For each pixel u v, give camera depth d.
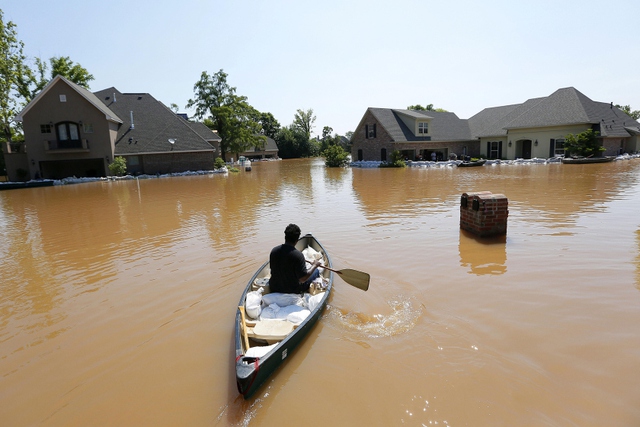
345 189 20.00
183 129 37.94
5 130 38.62
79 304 6.31
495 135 38.72
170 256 8.70
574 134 33.25
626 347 4.36
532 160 33.53
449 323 5.06
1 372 4.52
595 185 17.41
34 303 6.45
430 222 10.85
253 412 3.70
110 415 3.76
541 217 10.84
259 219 12.49
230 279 7.08
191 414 3.73
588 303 5.43
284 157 82.69
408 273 6.86
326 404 3.74
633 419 3.36
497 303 5.55
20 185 27.06
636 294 5.66
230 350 4.80
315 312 4.89
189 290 6.65
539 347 4.43
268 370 3.96
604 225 9.66
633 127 37.81
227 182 26.91
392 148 38.41
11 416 3.80
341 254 8.11
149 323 5.54
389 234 9.66
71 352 4.89
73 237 11.07
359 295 6.05
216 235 10.50
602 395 3.65
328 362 4.38
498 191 16.59
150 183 27.66
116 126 35.50
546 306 5.39
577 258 7.25
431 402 3.69
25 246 10.25
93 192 22.77
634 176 20.80
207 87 55.19
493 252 7.81
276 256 5.58
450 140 40.44
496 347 4.48
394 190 18.62
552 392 3.72
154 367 4.50
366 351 4.57
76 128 32.19
